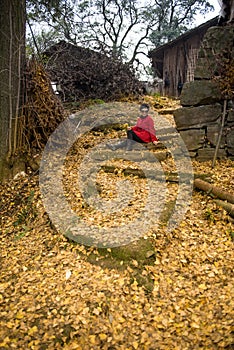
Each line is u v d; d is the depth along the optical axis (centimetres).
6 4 532
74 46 923
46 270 338
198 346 233
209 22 1104
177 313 268
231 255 332
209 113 526
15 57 547
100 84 920
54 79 818
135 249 333
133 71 980
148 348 238
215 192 419
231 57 503
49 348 246
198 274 311
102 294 294
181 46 1197
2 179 545
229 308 263
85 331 259
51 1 745
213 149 530
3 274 345
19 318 277
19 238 412
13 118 552
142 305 281
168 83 1235
